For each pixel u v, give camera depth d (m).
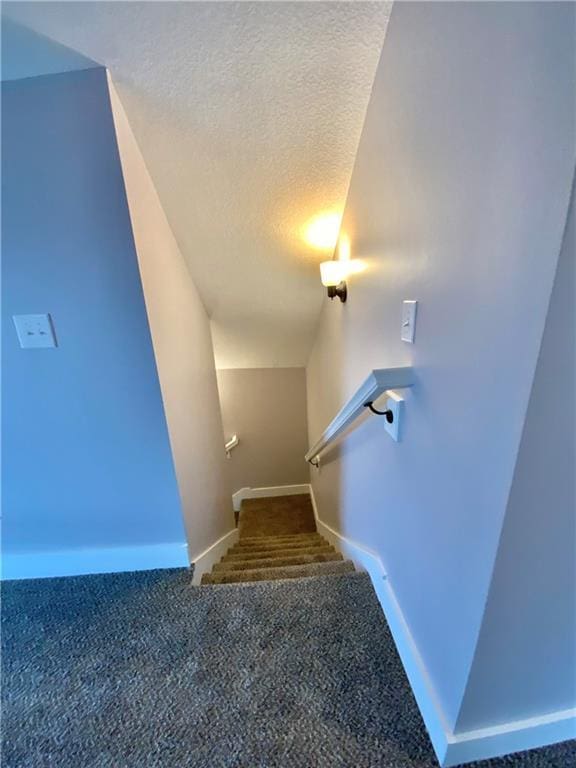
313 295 2.25
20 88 0.89
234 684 0.98
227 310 2.33
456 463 0.67
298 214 1.53
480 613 0.62
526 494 0.52
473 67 0.53
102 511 1.41
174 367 1.43
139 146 1.12
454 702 0.74
